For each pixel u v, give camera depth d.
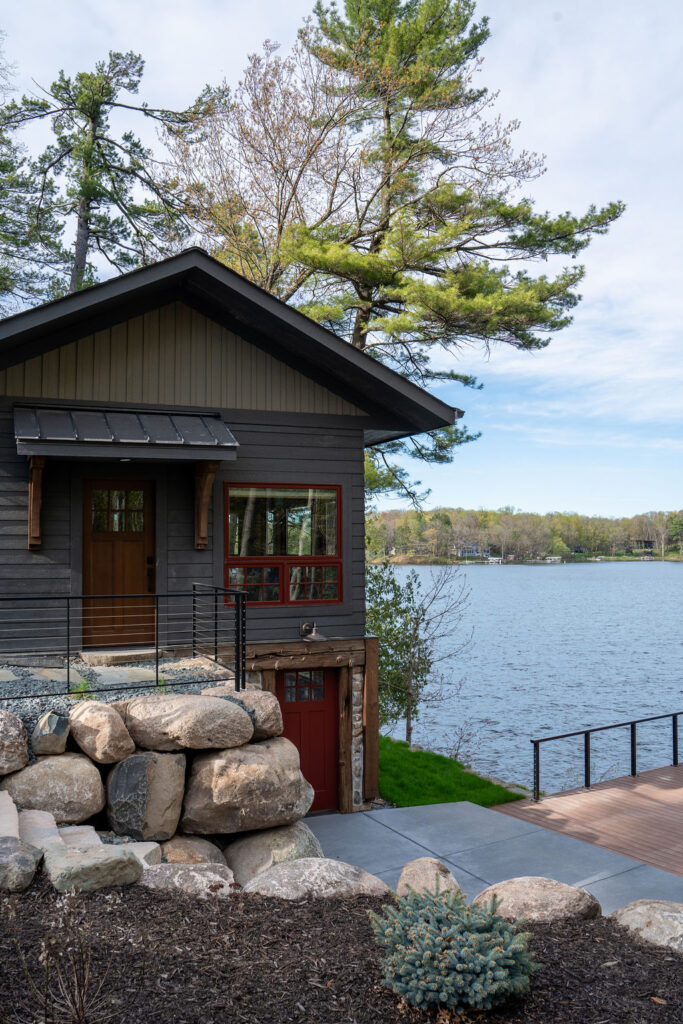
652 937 5.17
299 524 12.82
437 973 4.04
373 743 13.08
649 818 11.73
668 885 9.03
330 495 13.07
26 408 11.16
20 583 11.10
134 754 8.35
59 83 25.77
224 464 12.29
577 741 25.81
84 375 11.49
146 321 11.91
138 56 25.56
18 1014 3.63
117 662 11.30
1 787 7.57
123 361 11.73
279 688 12.68
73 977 3.95
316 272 22.47
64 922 4.65
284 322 11.72
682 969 4.65
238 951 4.56
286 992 4.11
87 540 11.80
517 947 4.17
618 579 124.94
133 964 4.27
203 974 4.23
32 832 6.45
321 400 13.02
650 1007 4.13
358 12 22.25
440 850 10.41
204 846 8.41
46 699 8.92
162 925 4.85
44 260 27.39
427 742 24.72
